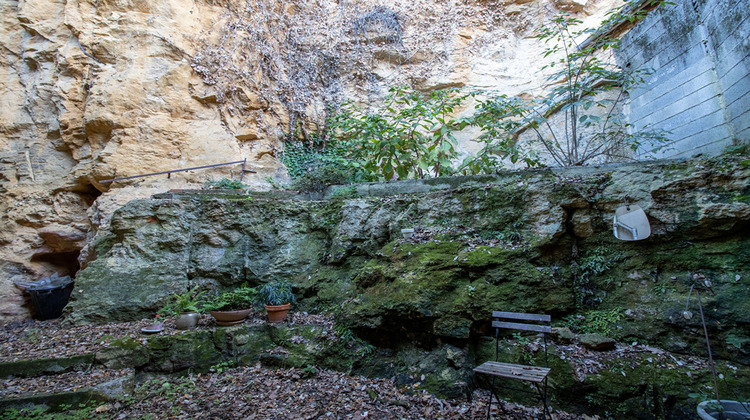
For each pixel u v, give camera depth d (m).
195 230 5.78
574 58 5.43
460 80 9.84
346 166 7.31
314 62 9.29
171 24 7.57
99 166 6.77
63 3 7.69
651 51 5.54
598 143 6.92
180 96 7.50
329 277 5.34
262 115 8.37
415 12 10.01
